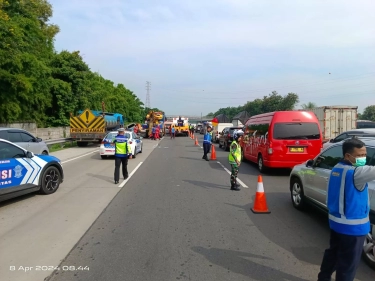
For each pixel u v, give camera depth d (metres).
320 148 11.25
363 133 10.94
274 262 4.38
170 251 4.73
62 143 23.83
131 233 5.48
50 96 30.91
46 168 8.30
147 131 39.31
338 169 3.31
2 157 7.08
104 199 7.89
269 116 11.80
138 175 11.48
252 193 8.64
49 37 34.25
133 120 79.88
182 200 7.82
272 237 5.33
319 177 5.88
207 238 5.27
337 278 3.30
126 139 10.17
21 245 4.96
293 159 11.17
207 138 16.19
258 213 6.71
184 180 10.54
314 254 4.65
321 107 21.56
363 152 3.24
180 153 19.92
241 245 4.98
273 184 9.95
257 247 4.90
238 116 46.56
